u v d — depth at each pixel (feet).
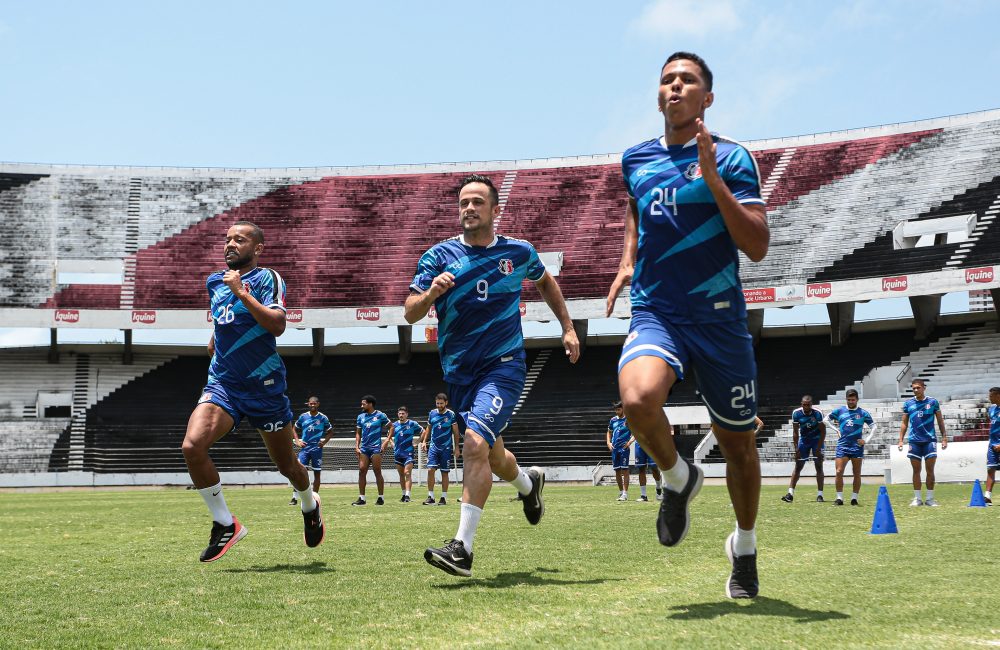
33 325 119.34
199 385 131.95
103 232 133.80
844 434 49.96
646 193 13.96
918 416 49.21
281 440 22.29
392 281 129.08
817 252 119.75
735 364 13.60
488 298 19.11
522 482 21.34
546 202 137.39
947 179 121.49
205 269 131.23
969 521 34.06
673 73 13.92
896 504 49.67
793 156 132.87
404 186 143.54
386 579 17.60
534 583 16.80
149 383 130.62
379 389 130.31
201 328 121.29
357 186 143.64
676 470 13.73
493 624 12.25
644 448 13.46
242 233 21.72
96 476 108.47
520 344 19.57
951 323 123.24
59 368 130.11
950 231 114.42
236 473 110.42
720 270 13.53
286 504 56.08
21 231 131.64
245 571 19.35
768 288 111.96
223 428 21.09
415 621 12.60
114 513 47.80
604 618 12.47
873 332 125.29
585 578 17.56
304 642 11.16
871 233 119.34
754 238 12.76
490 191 19.29
